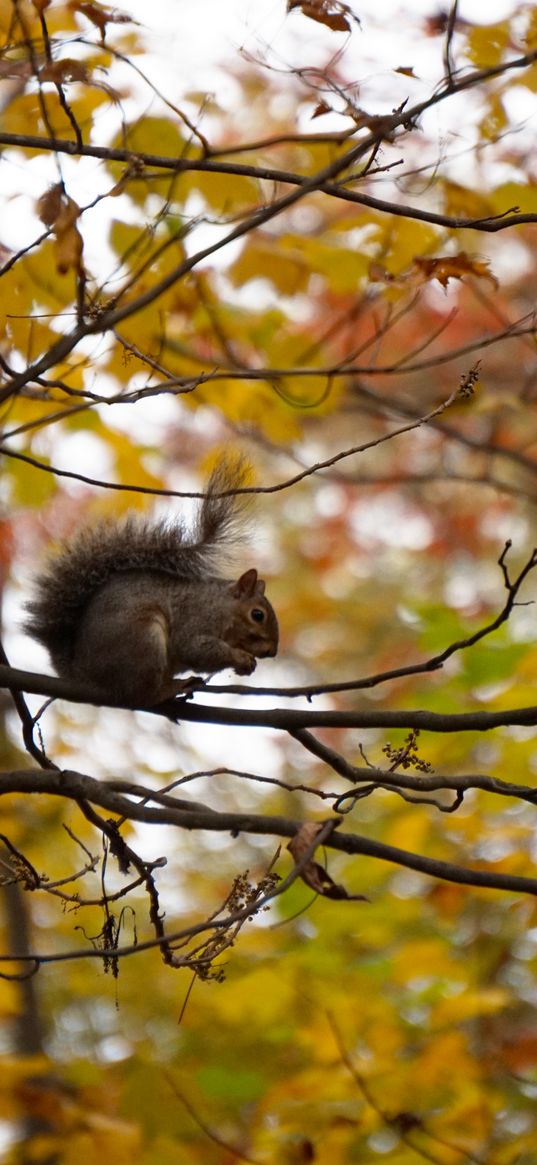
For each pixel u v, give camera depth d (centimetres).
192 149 938
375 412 1489
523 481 2059
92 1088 1002
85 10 725
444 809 726
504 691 1119
